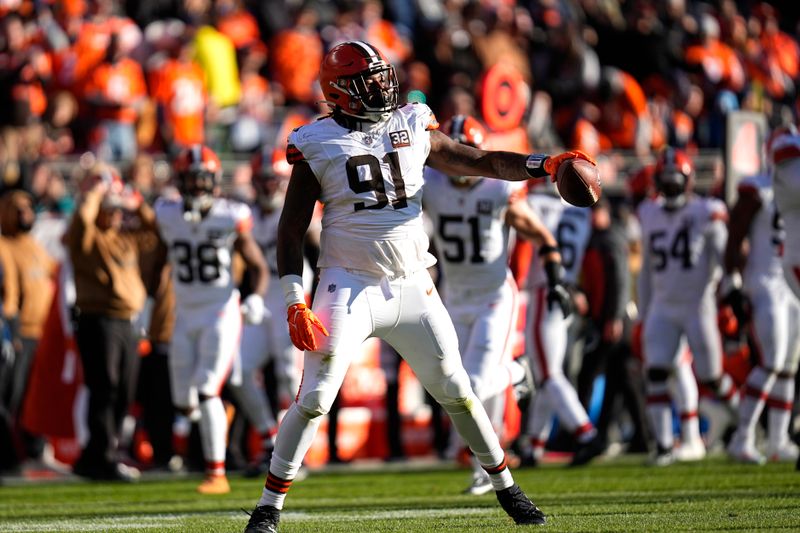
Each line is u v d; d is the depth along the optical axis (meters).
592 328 37.03
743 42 56.66
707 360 33.31
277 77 50.78
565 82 50.66
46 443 37.28
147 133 45.97
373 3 54.31
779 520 17.91
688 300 33.06
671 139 52.06
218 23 50.66
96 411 33.22
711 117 52.81
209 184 28.95
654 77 53.31
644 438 38.78
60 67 46.19
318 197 16.86
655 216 33.50
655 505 21.11
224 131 47.03
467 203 25.00
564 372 36.84
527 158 16.45
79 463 33.34
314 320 16.22
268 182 34.59
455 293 25.53
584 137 44.59
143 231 33.91
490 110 33.31
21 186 39.41
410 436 39.44
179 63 46.38
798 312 32.28
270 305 34.91
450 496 25.11
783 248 27.64
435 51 52.16
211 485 28.38
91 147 44.97
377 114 16.69
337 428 37.75
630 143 49.00
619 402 41.25
